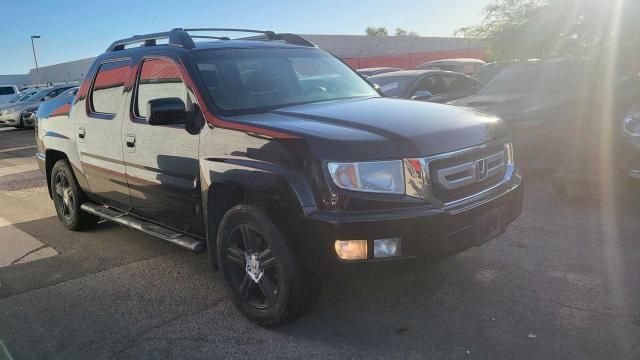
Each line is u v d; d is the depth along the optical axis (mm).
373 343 3402
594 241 4859
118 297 4320
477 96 8570
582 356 3117
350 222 3133
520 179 4027
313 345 3426
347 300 3957
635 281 4023
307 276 3428
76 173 5672
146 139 4414
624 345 3199
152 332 3729
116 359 3420
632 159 5504
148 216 4797
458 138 3498
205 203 3891
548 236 5035
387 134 3322
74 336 3738
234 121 3730
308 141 3268
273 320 3584
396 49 38500
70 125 5629
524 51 13211
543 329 3426
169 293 4344
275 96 4297
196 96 4031
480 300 3857
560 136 6691
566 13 11969
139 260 5125
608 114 6133
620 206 5836
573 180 5914
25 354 3543
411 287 4109
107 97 5082
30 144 15773
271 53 4746
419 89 9914
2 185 9328
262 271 3600
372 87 5039
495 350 3230
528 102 7492
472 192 3551
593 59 8758
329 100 4398
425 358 3201
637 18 10250
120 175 4844
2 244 5840
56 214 6996
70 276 4812
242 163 3566
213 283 4504
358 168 3170
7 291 4559
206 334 3656
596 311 3609
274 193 3357
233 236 3773
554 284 4039
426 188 3256
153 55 4590
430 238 3223
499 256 4609
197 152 3943
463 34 15703
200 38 5082
